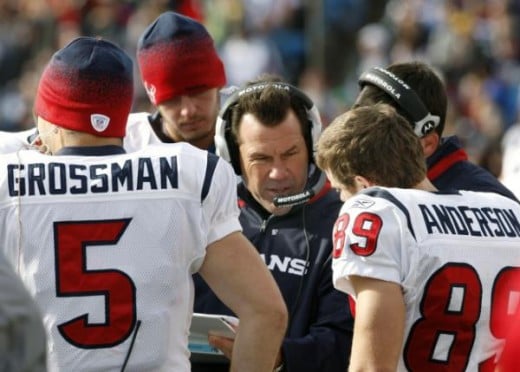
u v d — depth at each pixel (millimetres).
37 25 52000
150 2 49281
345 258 11586
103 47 12023
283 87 13602
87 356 11477
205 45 15234
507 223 12305
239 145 13711
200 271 11938
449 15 49375
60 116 11891
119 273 11539
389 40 49094
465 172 14539
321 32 49344
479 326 11891
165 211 11664
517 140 19797
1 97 50875
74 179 11680
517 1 50000
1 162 11750
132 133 15609
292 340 13000
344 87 48469
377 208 11680
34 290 11492
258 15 50469
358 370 11289
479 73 47562
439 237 11766
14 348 8742
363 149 12047
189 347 13117
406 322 11688
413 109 13773
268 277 11891
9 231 11594
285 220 13789
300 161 13570
